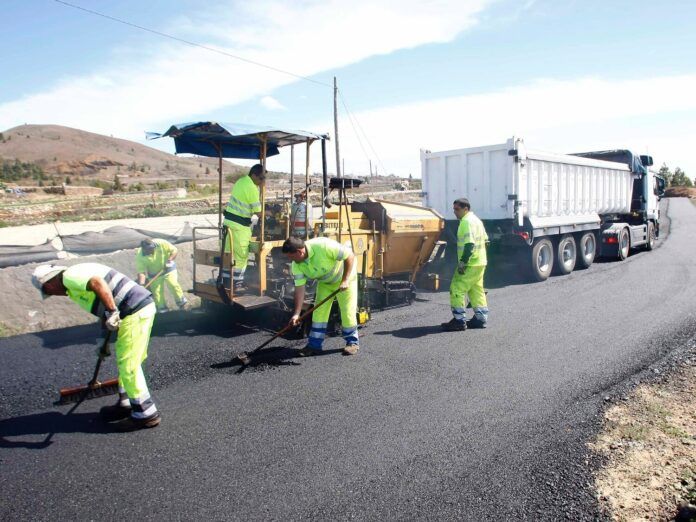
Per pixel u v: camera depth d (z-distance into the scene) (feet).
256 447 11.85
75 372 17.01
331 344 19.81
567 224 36.32
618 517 9.39
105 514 9.50
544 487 10.28
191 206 96.32
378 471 10.82
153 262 24.29
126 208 91.71
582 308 25.27
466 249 20.89
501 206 32.65
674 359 17.58
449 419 13.20
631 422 13.03
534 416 13.39
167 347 19.30
